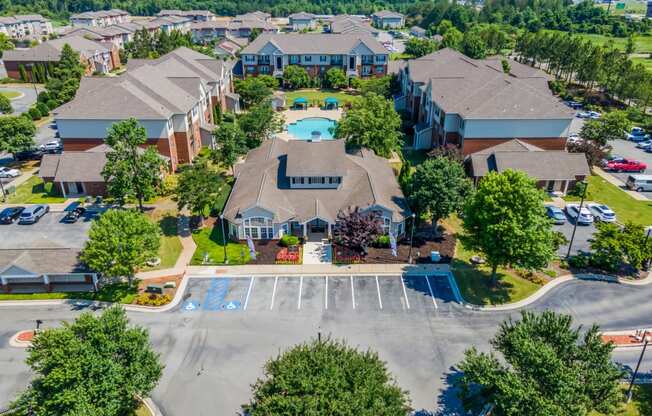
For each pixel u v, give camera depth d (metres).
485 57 141.00
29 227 57.66
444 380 35.69
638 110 100.44
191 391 34.78
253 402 31.56
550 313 30.67
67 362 27.56
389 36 188.88
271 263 50.34
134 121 56.09
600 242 48.91
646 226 57.62
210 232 56.56
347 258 51.00
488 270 49.44
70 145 70.44
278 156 64.31
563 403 25.48
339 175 56.97
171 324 41.50
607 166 74.81
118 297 45.00
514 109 70.50
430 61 100.75
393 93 112.50
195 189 54.53
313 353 27.36
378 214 52.84
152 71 81.25
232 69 125.56
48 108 100.19
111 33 170.88
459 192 54.03
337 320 42.09
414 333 40.59
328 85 128.25
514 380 26.62
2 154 80.62
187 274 48.62
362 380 25.59
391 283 47.31
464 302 44.59
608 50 123.88
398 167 75.69
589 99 109.69
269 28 193.00
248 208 52.56
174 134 73.31
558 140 71.69
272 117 81.44
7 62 126.69
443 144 75.81
